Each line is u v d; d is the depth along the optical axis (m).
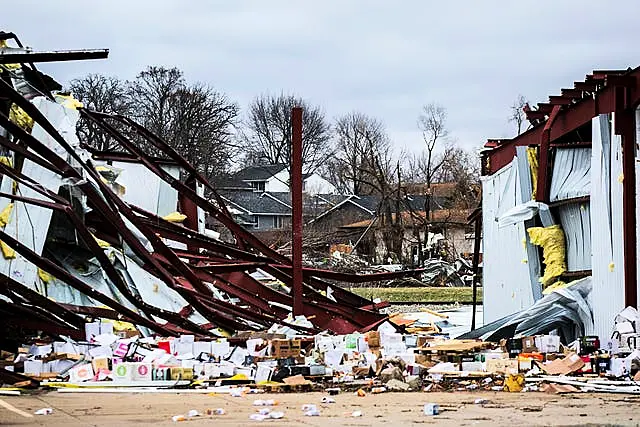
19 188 33.50
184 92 153.88
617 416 18.77
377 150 166.12
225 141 159.38
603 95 35.28
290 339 30.20
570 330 38.06
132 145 43.44
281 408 20.69
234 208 172.62
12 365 27.20
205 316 34.69
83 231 30.66
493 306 48.34
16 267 32.31
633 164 32.91
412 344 33.09
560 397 23.03
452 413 19.53
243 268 39.81
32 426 17.34
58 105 36.59
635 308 32.62
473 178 161.38
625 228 32.84
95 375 26.47
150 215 40.75
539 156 41.50
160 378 26.33
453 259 110.81
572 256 39.84
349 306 41.56
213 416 19.05
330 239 123.38
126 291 31.84
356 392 24.59
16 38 36.09
